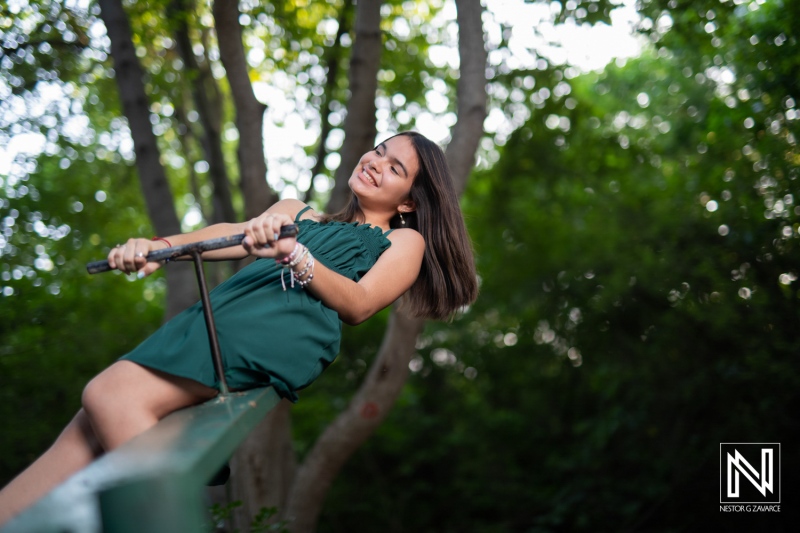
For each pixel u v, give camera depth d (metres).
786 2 6.98
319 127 8.34
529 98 9.23
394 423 11.02
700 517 8.36
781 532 7.86
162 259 2.04
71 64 6.73
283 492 5.81
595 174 10.75
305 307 2.22
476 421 11.79
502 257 12.15
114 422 1.93
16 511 2.02
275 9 6.86
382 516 10.24
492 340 12.46
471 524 10.41
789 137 7.78
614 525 9.16
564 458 10.91
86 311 8.78
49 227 7.74
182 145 8.38
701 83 9.62
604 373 10.49
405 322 5.91
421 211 2.86
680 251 9.36
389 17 7.99
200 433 1.54
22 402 6.74
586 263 11.01
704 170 9.30
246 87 5.49
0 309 6.44
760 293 8.33
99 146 8.34
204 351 2.04
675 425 9.60
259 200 5.60
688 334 9.54
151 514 1.18
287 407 5.80
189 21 6.50
